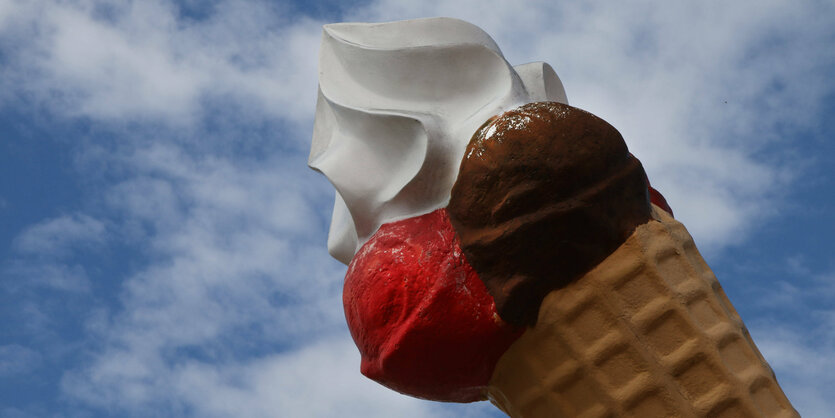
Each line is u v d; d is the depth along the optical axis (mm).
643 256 2361
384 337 2424
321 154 2633
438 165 2449
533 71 2787
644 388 2342
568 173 2355
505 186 2369
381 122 2510
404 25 2609
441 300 2381
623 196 2391
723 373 2338
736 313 2453
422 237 2428
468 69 2547
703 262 2463
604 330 2361
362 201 2520
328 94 2617
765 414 2357
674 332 2352
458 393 2498
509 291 2359
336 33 2672
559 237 2354
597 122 2414
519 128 2391
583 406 2385
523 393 2438
